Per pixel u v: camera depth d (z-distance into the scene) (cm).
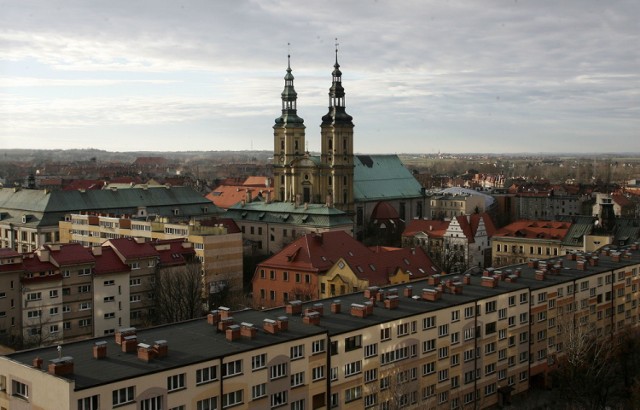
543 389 11600
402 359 9356
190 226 17625
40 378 6731
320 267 15375
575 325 12012
